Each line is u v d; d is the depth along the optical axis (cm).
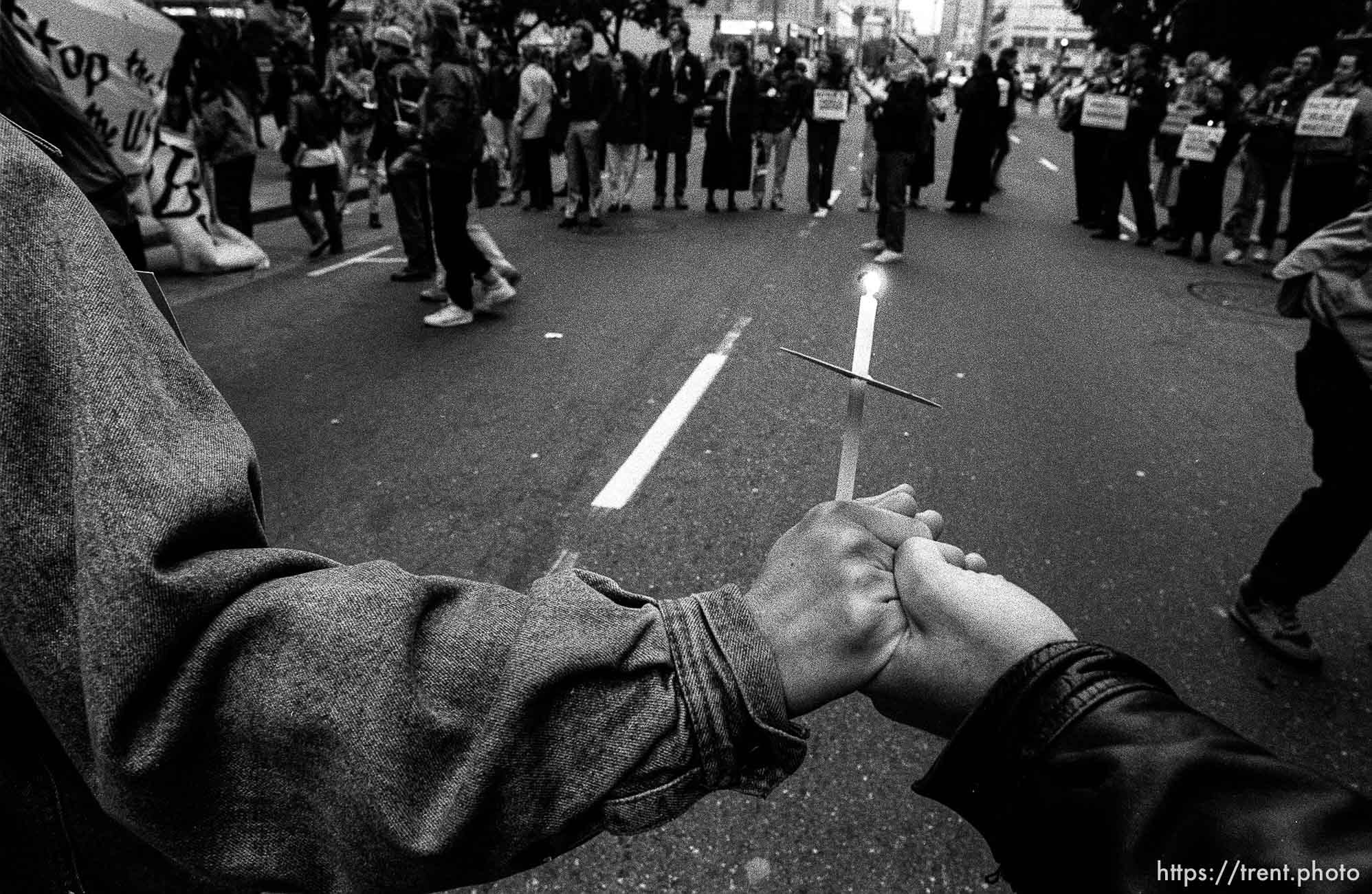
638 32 4566
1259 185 955
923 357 600
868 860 213
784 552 68
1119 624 312
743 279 812
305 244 961
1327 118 814
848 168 1770
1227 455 457
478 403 497
